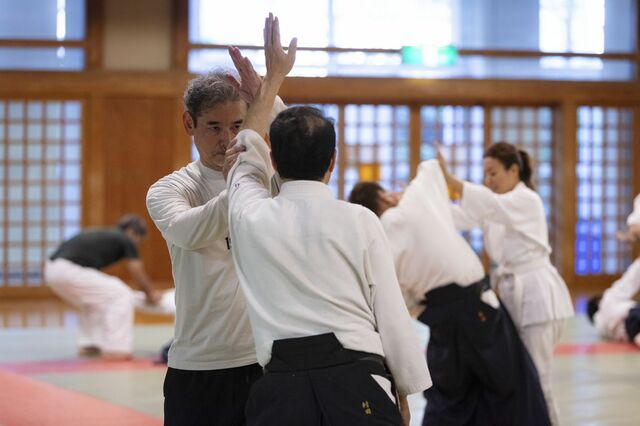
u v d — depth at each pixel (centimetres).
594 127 2272
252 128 426
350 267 402
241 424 462
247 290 408
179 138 2114
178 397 466
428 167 710
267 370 401
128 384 1091
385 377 402
